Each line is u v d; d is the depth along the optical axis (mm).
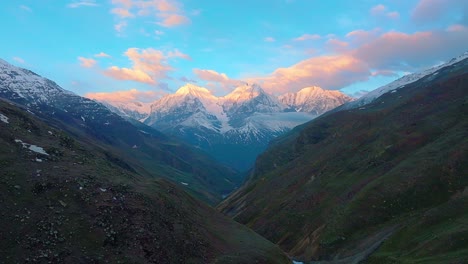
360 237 77875
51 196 45250
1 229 38344
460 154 86438
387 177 91562
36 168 50000
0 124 58125
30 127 63906
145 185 61500
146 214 49125
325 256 78312
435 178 83625
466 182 79812
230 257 52656
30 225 40125
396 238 65875
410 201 81500
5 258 35594
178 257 46281
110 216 45562
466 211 63438
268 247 63500
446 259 48719
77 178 50188
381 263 59094
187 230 53406
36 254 37062
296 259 84125
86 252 39500
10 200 42312
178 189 72188
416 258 54312
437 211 66250
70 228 41594
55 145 61906
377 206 83500
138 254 42344
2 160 48656
